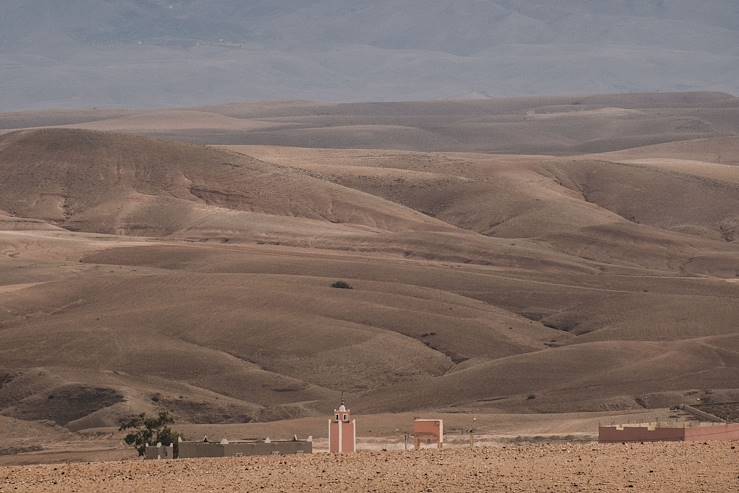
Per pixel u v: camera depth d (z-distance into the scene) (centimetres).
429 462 8244
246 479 7550
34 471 8219
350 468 7975
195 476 7762
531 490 6988
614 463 7975
